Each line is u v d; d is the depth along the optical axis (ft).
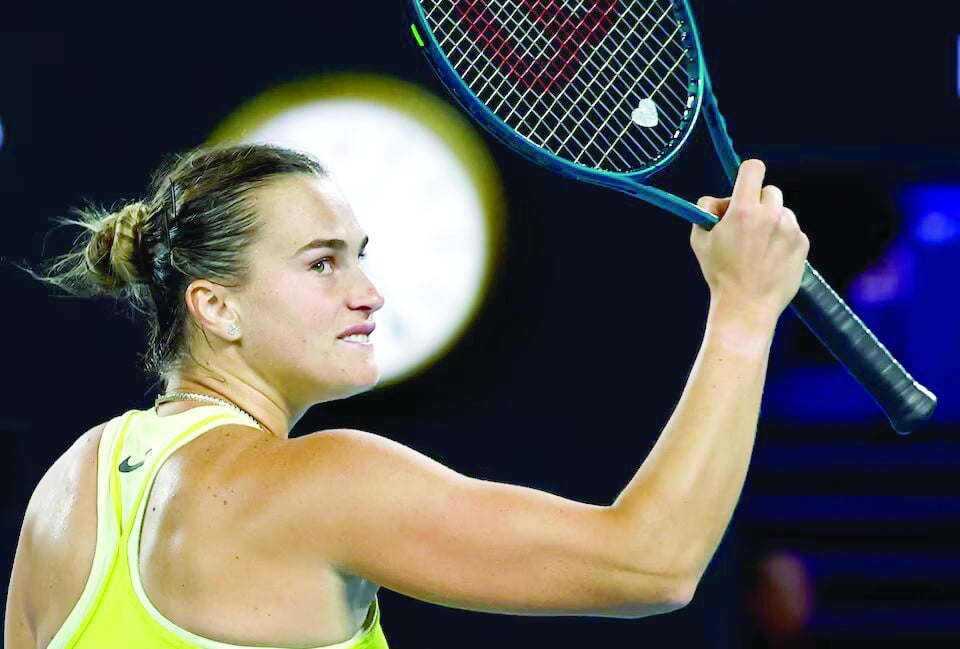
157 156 56.95
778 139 60.75
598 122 45.50
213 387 18.58
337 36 56.95
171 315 19.04
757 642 71.26
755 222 17.57
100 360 57.00
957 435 99.19
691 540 16.25
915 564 75.05
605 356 58.49
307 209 18.39
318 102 56.80
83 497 17.84
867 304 125.29
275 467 16.65
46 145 56.80
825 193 123.65
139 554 17.01
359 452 16.49
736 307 17.53
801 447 94.38
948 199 123.34
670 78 45.44
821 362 124.98
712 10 60.70
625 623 57.47
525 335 58.18
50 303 56.90
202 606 16.46
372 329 18.88
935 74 60.64
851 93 60.70
